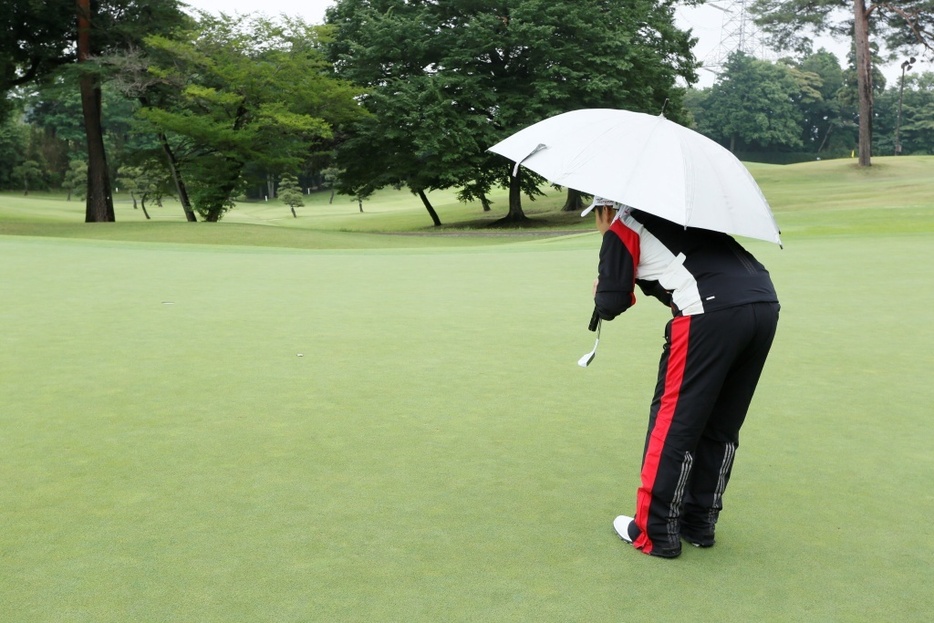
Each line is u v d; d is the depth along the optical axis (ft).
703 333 9.00
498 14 127.03
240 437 13.10
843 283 31.63
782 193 133.80
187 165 115.44
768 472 12.15
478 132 120.06
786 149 400.26
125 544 9.18
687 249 9.22
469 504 10.62
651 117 9.62
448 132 114.93
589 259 42.14
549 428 13.91
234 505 10.37
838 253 41.37
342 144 131.75
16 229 92.07
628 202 8.75
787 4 172.24
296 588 8.25
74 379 16.56
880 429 14.16
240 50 108.17
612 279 9.37
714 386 9.07
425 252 49.01
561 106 121.80
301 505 10.43
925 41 162.30
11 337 20.56
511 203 135.54
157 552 9.00
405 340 21.09
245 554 9.00
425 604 8.02
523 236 102.73
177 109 114.01
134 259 39.42
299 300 27.76
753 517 10.58
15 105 124.57
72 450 12.32
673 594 8.44
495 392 16.16
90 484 10.98
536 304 27.27
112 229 92.79
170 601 7.93
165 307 25.75
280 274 35.19
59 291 28.66
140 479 11.20
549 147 9.59
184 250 46.47
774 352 20.12
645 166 8.95
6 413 14.15
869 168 167.94
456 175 121.19
